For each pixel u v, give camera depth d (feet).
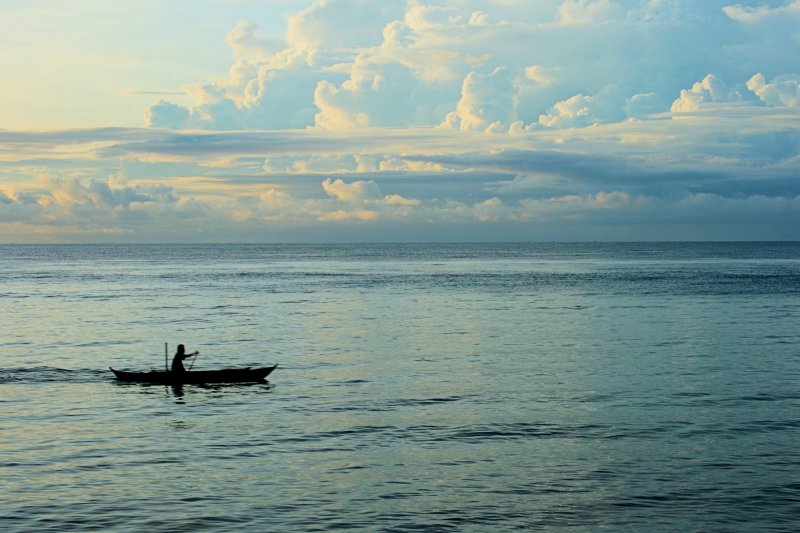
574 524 60.95
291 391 112.16
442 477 71.72
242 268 540.11
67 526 60.23
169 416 96.58
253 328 190.29
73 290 321.93
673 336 171.63
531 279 396.16
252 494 67.31
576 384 115.75
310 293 304.91
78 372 129.49
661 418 93.76
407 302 263.29
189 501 65.57
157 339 170.71
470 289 325.01
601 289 320.50
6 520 61.31
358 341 166.61
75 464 75.61
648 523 61.11
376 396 107.86
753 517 62.13
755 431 87.30
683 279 386.93
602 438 84.64
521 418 94.02
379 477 71.77
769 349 151.23
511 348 154.71
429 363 136.67
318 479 71.26
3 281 384.47
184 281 386.11
